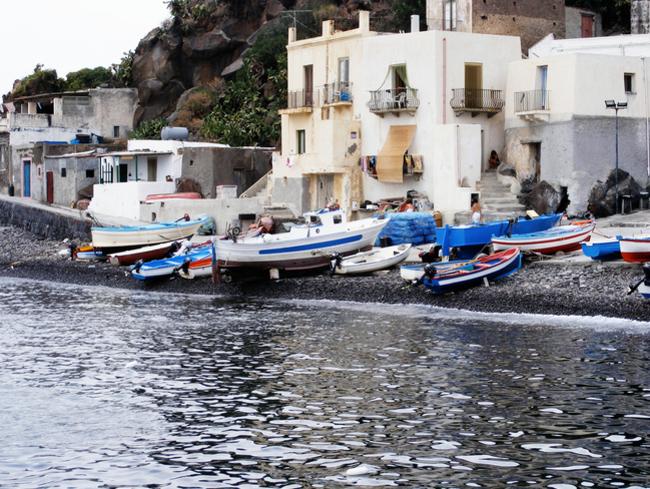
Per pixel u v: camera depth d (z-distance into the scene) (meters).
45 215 70.69
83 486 20.55
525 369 29.27
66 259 60.50
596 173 52.78
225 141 75.94
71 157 73.94
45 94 93.25
